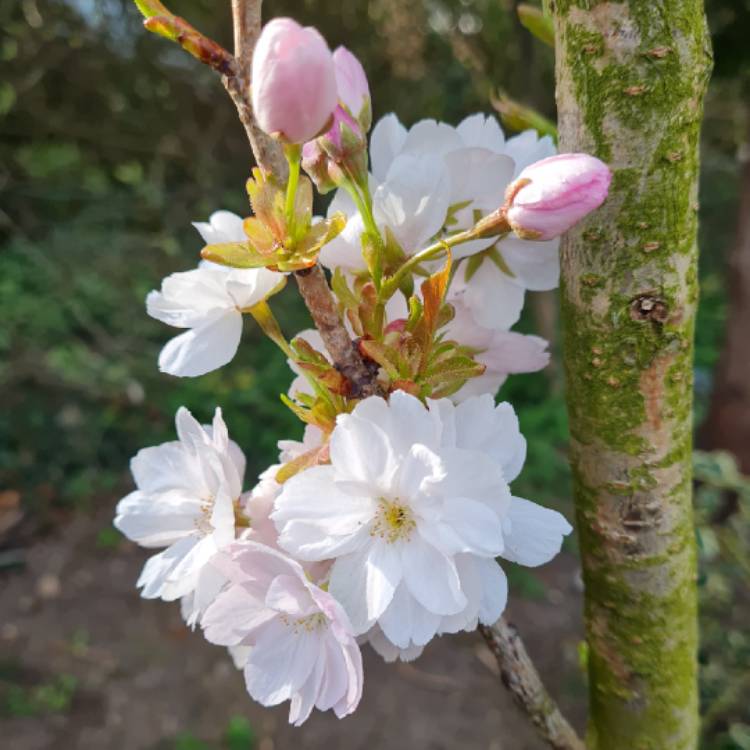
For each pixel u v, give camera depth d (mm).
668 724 166
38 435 924
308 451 137
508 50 1099
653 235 130
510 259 159
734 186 1515
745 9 779
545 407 909
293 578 130
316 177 136
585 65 126
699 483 457
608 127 126
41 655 719
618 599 158
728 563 505
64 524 881
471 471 125
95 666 711
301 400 137
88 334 1057
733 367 874
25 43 1040
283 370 944
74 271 1053
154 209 1120
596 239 133
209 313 145
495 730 645
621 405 141
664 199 128
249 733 646
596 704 174
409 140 152
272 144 120
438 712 662
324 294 128
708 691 488
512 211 124
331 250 139
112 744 640
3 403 937
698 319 1314
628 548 152
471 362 131
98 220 1141
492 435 134
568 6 126
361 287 139
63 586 799
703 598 511
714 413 903
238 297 141
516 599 766
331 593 129
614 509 150
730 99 1185
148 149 1203
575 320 141
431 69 1178
